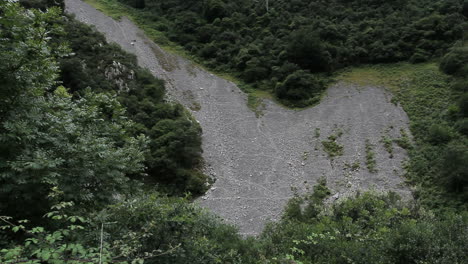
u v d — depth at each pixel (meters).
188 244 5.88
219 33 54.00
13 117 6.46
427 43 45.16
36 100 7.21
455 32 45.00
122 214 5.64
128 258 4.25
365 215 13.02
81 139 7.34
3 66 6.28
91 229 5.55
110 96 10.59
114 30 50.50
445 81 38.44
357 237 9.06
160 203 6.57
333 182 28.05
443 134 29.59
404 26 48.97
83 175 6.90
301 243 8.62
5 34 7.16
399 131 33.06
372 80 43.00
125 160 8.77
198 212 7.11
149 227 5.16
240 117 39.41
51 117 7.59
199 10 59.31
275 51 49.09
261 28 54.50
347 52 47.06
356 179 27.91
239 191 27.52
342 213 15.47
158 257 5.34
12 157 6.20
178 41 53.78
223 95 43.62
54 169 6.48
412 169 27.73
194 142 31.27
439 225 8.66
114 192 7.84
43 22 7.43
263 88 45.31
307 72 44.97
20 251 3.55
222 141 34.84
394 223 10.92
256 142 34.97
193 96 42.53
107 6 57.03
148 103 33.97
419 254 7.34
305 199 26.22
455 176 23.70
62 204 4.35
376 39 48.69
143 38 51.41
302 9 56.56
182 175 27.53
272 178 29.33
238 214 24.41
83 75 29.89
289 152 33.12
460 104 32.03
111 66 34.81
